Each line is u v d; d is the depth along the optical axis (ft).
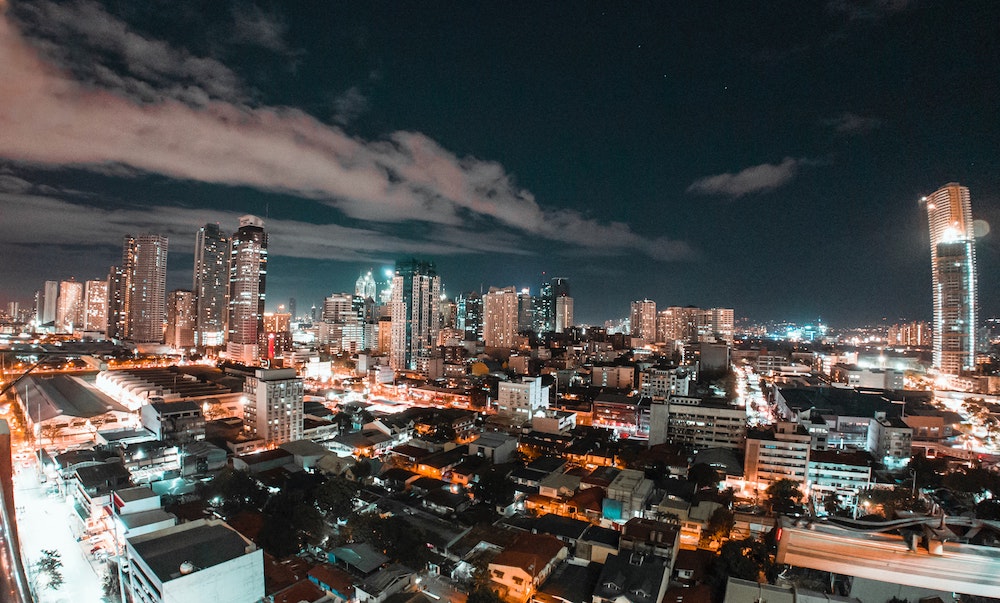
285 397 538.88
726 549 285.84
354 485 396.57
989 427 577.02
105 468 367.86
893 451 494.59
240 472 377.50
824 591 269.23
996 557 60.29
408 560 290.97
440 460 467.93
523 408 654.94
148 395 630.74
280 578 268.41
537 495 394.11
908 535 64.34
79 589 272.31
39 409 505.25
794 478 431.02
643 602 239.50
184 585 215.31
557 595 261.65
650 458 467.93
